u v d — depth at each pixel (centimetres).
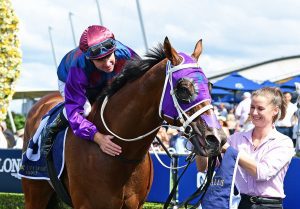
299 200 482
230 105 1562
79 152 374
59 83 424
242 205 391
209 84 338
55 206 463
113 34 372
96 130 364
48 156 407
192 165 557
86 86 377
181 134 340
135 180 374
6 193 717
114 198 367
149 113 356
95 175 366
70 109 371
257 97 383
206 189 361
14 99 2191
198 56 353
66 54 419
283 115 390
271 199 385
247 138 393
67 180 395
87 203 372
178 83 329
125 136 363
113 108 370
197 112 324
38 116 466
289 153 382
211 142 320
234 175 361
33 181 445
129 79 367
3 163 700
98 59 362
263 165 373
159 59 362
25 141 475
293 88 1456
